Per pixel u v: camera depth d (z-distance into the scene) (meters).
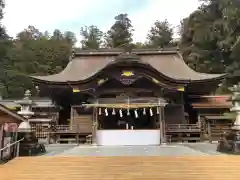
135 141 21.95
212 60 49.81
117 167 11.37
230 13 43.34
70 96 29.12
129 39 80.00
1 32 54.25
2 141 12.91
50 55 62.59
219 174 10.31
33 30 82.31
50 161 12.45
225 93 43.06
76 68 33.38
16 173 10.73
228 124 25.48
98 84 24.53
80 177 10.13
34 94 46.31
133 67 24.30
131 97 24.33
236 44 41.41
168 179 9.69
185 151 16.75
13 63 56.72
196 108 27.09
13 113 12.92
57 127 25.78
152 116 25.86
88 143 24.34
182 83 24.59
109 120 26.39
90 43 79.31
